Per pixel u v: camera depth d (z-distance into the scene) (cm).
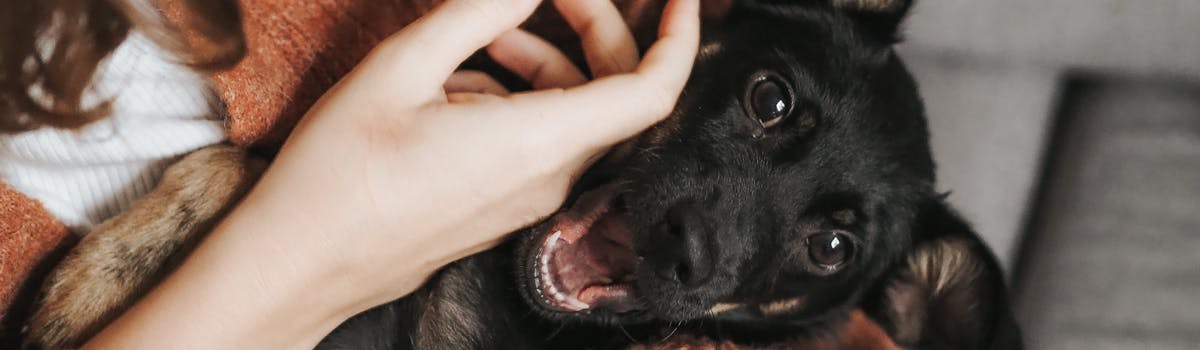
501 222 51
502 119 49
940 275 66
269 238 48
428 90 48
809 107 60
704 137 59
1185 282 78
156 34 49
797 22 62
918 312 67
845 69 62
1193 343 76
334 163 48
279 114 52
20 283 51
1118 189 80
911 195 65
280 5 52
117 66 51
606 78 50
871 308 68
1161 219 79
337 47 53
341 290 49
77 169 52
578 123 49
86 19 46
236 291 48
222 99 52
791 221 60
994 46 78
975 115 81
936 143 80
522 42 54
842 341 69
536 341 62
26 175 51
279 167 48
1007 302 64
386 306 59
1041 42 77
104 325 52
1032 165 82
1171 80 78
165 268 53
